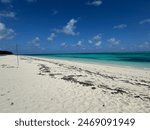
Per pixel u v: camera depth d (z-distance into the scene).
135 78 19.09
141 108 8.71
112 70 25.91
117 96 10.53
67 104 8.68
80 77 17.27
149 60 52.47
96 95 10.41
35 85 12.17
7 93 10.02
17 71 18.80
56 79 14.68
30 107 8.10
